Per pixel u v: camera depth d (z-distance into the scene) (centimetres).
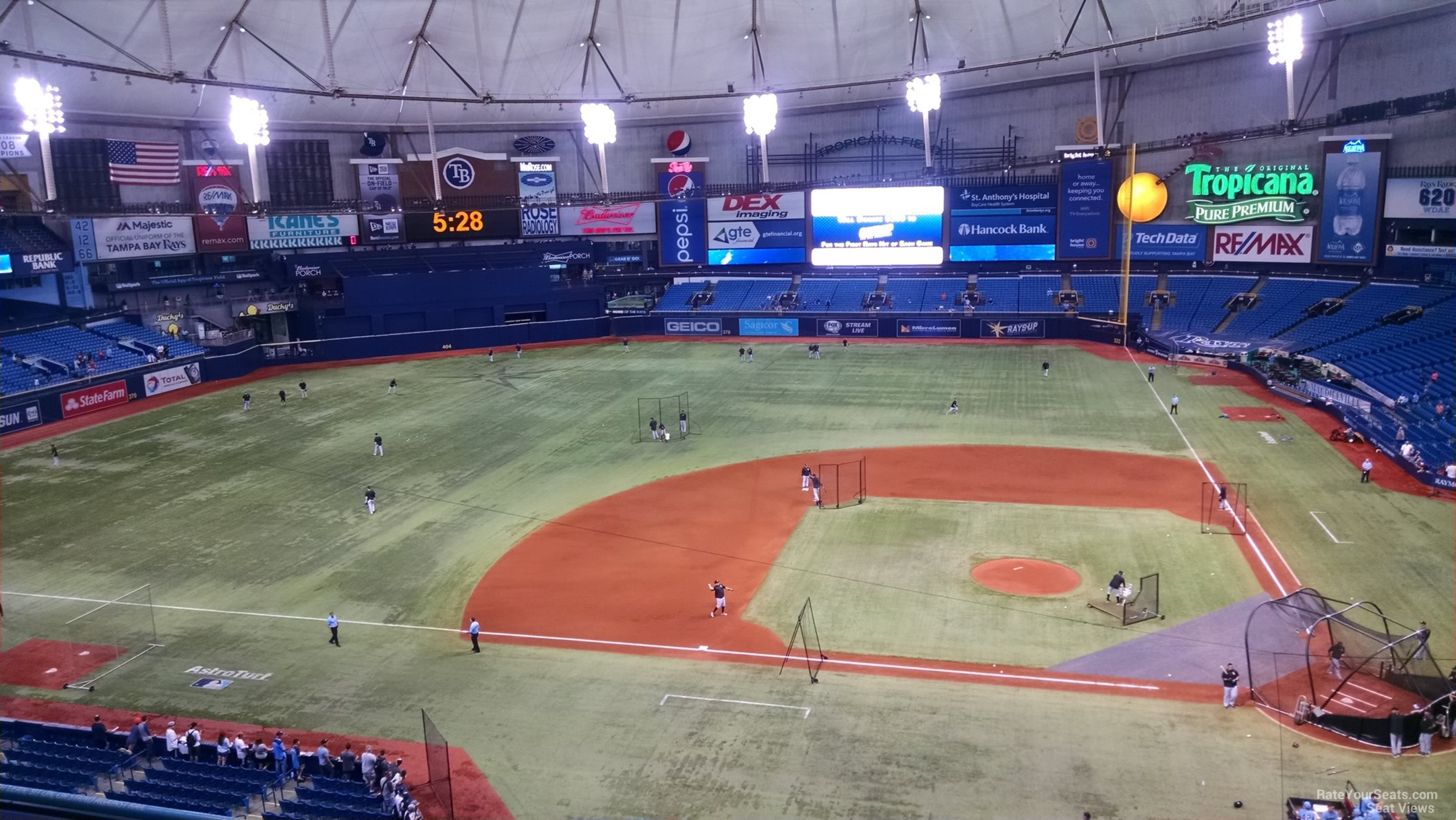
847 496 4647
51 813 506
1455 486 4312
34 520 4644
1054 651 3114
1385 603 3284
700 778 2514
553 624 3456
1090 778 2442
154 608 3691
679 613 3503
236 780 2459
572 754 2647
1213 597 3416
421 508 4703
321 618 3588
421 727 2820
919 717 2769
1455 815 2230
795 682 2997
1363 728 2556
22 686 3125
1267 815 2267
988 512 4350
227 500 4884
